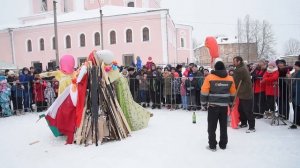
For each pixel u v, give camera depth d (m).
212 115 5.88
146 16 31.56
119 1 38.69
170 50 33.75
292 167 4.91
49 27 35.59
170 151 5.98
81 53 34.50
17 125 9.34
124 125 7.31
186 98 10.93
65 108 7.00
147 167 5.16
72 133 6.93
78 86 6.93
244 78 7.09
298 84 7.20
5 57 38.25
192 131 7.54
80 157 5.87
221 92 5.82
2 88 10.97
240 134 7.01
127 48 32.62
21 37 37.28
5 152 6.49
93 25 33.72
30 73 12.06
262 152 5.68
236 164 5.12
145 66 12.72
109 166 5.30
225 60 52.09
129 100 7.90
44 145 6.90
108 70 7.36
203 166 5.10
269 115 8.49
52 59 35.78
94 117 6.67
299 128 7.35
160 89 11.53
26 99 11.77
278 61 8.53
